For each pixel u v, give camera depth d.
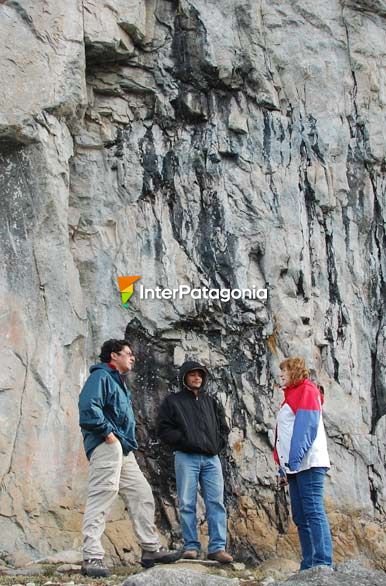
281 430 8.28
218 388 10.96
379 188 11.83
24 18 10.49
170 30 11.63
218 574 8.74
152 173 11.37
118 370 8.74
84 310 10.66
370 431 11.11
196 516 9.53
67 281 10.40
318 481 8.10
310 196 11.60
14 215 10.34
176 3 11.67
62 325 10.31
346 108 11.89
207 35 11.55
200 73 11.55
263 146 11.59
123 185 11.28
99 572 8.28
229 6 11.77
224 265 11.22
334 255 11.52
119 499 10.24
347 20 12.11
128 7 11.20
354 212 11.69
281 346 11.07
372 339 11.42
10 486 9.66
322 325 11.30
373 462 10.93
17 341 10.10
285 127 11.69
